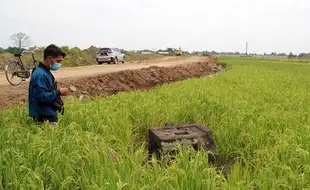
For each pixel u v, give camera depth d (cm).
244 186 464
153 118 872
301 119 856
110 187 409
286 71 3362
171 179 442
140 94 1248
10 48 3903
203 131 717
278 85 1741
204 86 1634
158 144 648
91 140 587
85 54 5275
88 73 2230
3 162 457
